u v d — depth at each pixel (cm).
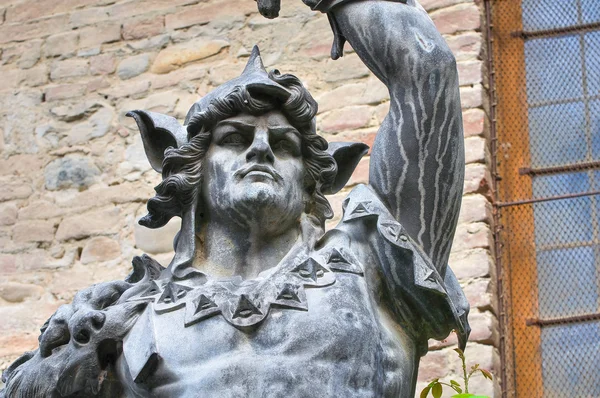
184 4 1416
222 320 623
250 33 1381
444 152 674
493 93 1291
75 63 1419
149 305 643
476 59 1295
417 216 671
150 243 1313
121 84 1396
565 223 1227
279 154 674
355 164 700
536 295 1198
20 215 1352
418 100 679
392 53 685
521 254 1220
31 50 1437
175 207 673
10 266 1325
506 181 1255
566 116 1277
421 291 651
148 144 697
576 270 1204
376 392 622
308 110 675
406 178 673
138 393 626
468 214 1218
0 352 1284
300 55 1349
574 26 1312
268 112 675
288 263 645
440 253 672
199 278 651
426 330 664
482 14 1324
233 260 659
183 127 693
